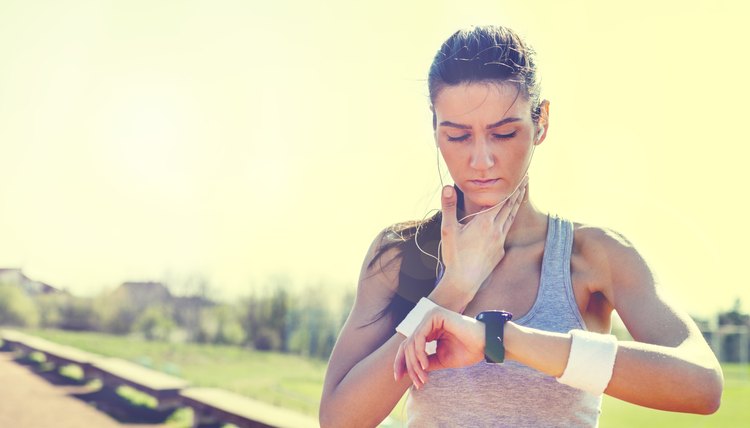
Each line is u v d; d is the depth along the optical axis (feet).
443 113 5.04
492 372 5.10
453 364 4.52
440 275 5.61
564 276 5.18
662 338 4.65
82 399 38.93
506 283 5.30
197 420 29.91
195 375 50.70
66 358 49.80
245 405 27.91
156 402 36.99
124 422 32.17
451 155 5.09
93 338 93.20
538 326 5.12
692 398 4.21
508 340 4.35
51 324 112.88
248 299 81.66
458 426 5.15
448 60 4.99
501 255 5.18
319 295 70.44
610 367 4.21
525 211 5.39
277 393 39.68
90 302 109.40
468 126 4.96
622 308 5.00
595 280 5.18
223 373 52.11
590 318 5.33
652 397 4.24
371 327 5.76
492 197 5.10
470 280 5.06
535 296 5.24
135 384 37.42
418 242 5.68
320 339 69.05
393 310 5.73
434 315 4.48
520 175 5.09
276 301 77.25
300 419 24.38
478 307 5.33
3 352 70.08
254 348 78.48
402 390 5.22
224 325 83.35
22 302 114.11
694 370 4.24
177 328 90.94
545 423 5.03
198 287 91.71
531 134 5.06
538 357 4.30
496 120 4.91
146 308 99.25
